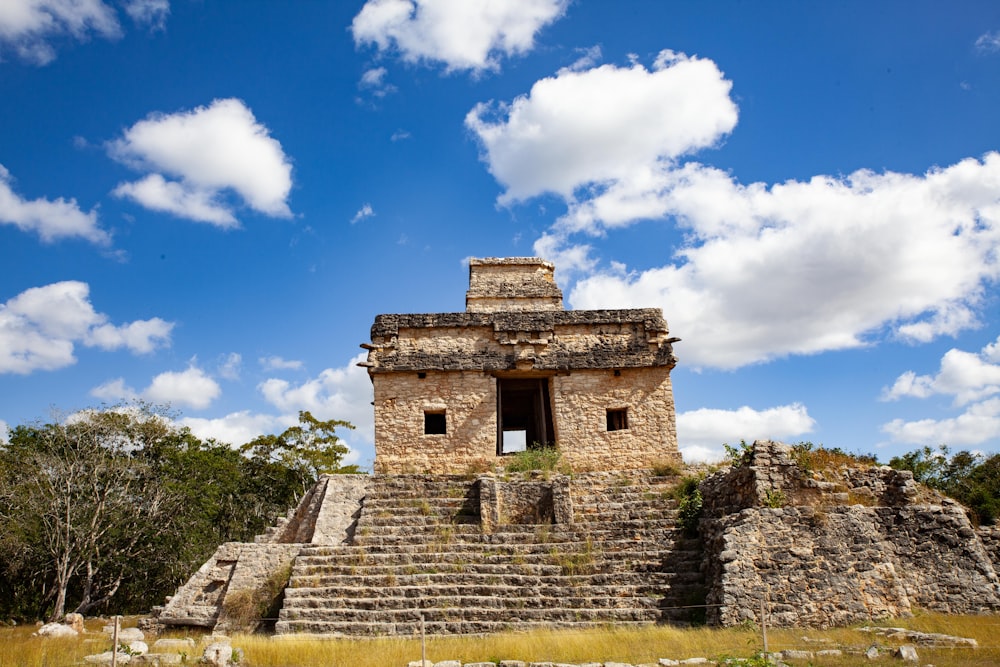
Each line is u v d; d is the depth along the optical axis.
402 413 25.59
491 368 26.00
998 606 15.81
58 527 31.12
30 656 12.35
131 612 35.91
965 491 21.89
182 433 40.53
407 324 26.34
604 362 26.11
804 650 11.38
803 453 17.81
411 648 12.74
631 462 25.03
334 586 16.97
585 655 11.62
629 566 17.14
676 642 12.45
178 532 35.47
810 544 15.67
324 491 22.89
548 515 20.47
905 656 10.35
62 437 33.75
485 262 30.19
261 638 14.77
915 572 16.34
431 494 21.75
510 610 15.70
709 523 17.33
